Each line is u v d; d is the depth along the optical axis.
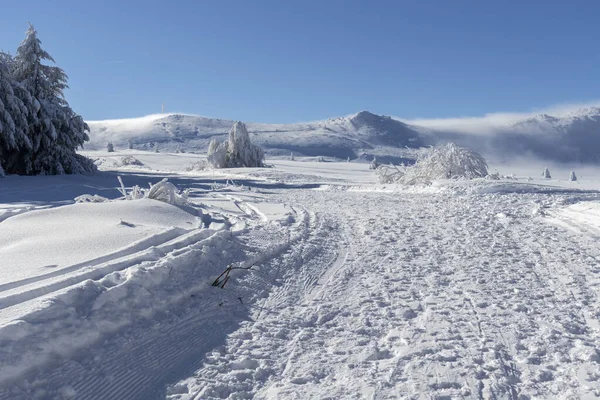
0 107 28.36
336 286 6.85
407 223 12.84
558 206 15.41
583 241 9.84
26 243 7.05
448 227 12.07
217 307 5.62
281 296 6.32
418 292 6.56
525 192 20.53
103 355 4.04
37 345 3.70
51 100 32.47
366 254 9.02
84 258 6.24
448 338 4.89
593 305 5.91
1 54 32.09
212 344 4.67
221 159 54.31
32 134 31.08
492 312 5.68
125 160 65.56
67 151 32.41
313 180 38.75
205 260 6.81
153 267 5.73
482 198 18.61
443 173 27.19
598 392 3.72
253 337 4.91
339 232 11.52
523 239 10.28
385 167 31.94
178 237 8.05
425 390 3.79
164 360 4.22
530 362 4.32
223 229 9.70
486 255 8.83
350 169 70.06
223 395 3.74
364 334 5.09
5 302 4.32
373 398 3.69
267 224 11.52
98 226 8.30
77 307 4.48
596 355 4.37
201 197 20.02
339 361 4.39
